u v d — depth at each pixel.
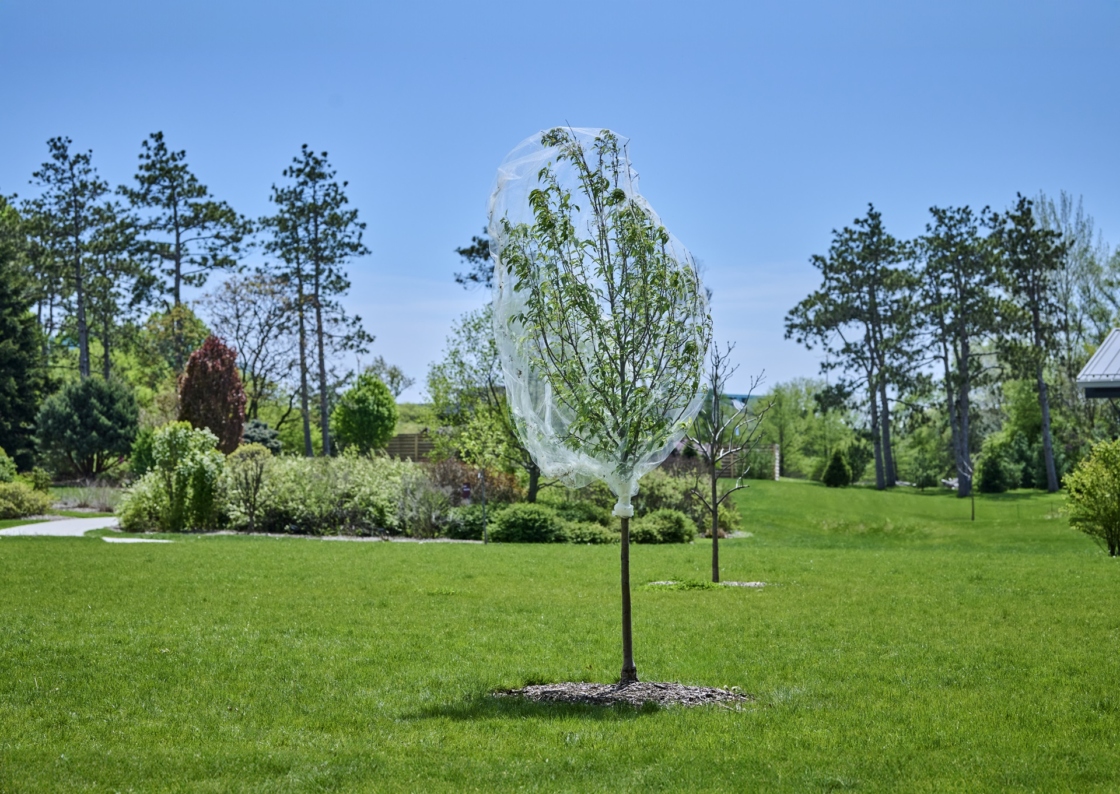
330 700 7.22
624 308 7.21
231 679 7.85
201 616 10.91
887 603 12.49
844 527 33.75
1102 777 5.45
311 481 25.88
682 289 7.45
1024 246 52.81
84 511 30.94
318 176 48.50
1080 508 21.08
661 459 7.62
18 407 43.12
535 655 9.02
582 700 7.31
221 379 33.97
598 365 7.21
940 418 65.19
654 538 26.27
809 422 76.19
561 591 13.73
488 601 12.58
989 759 5.77
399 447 54.09
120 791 5.11
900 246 58.03
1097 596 13.13
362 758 5.75
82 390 42.16
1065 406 53.31
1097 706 7.09
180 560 16.83
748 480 53.97
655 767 5.61
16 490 28.05
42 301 54.50
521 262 7.24
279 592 13.11
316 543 21.69
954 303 54.72
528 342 7.40
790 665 8.59
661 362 7.34
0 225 48.53
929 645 9.52
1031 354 51.44
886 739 6.20
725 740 6.17
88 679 7.73
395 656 8.88
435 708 7.04
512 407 7.60
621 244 7.25
